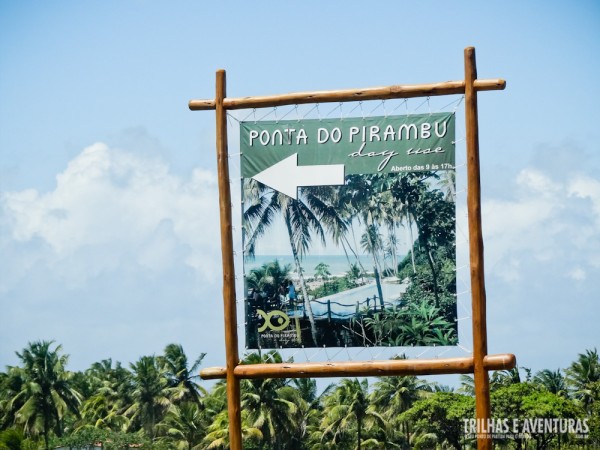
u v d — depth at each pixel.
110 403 106.38
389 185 23.92
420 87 23.69
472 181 23.36
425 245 23.67
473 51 23.47
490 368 22.89
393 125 23.97
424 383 92.38
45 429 91.00
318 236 24.22
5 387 91.88
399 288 23.80
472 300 23.14
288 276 24.31
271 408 78.62
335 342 24.02
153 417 98.75
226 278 24.47
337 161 24.19
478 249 23.17
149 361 100.25
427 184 23.72
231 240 24.55
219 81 24.70
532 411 64.38
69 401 93.38
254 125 24.61
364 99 24.09
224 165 24.64
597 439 70.50
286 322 24.25
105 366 129.50
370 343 23.88
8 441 83.00
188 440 88.69
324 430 84.94
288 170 24.39
